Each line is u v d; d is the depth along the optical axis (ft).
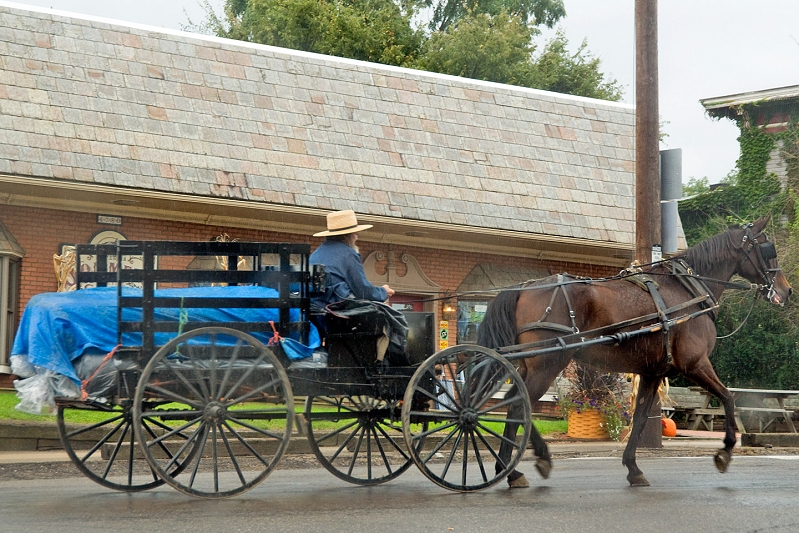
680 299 29.45
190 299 23.70
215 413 23.18
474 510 22.24
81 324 23.45
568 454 39.96
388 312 25.40
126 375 23.27
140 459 34.81
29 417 38.58
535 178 60.75
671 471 32.81
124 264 48.08
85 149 47.75
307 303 24.59
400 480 29.58
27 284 48.11
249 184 51.19
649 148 44.06
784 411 52.42
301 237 55.11
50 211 48.78
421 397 26.11
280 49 57.47
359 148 55.77
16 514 21.11
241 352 23.70
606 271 65.26
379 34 96.53
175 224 51.70
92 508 22.09
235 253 24.16
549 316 27.35
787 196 82.02
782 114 84.69
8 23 49.52
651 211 43.91
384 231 56.59
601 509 22.75
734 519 21.49
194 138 51.11
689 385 70.64
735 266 31.42
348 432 39.96
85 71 50.19
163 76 52.39
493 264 61.00
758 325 70.74
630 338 28.32
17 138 46.29
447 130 59.62
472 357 26.16
